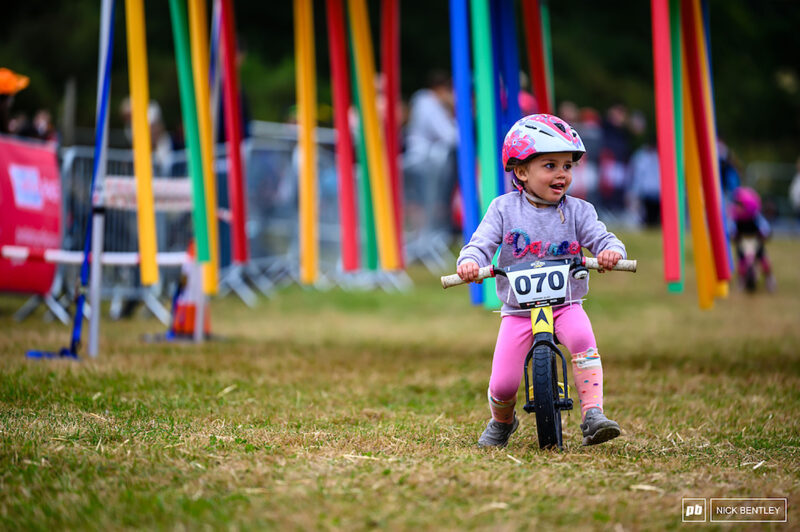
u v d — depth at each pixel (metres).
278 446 9.98
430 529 7.30
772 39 80.56
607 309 27.41
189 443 9.95
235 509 7.73
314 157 18.86
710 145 16.06
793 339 20.84
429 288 31.77
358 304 27.78
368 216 19.55
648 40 73.25
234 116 18.19
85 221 23.19
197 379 14.38
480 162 15.55
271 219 30.02
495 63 16.42
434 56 62.34
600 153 49.75
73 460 9.07
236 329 22.00
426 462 9.26
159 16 59.16
